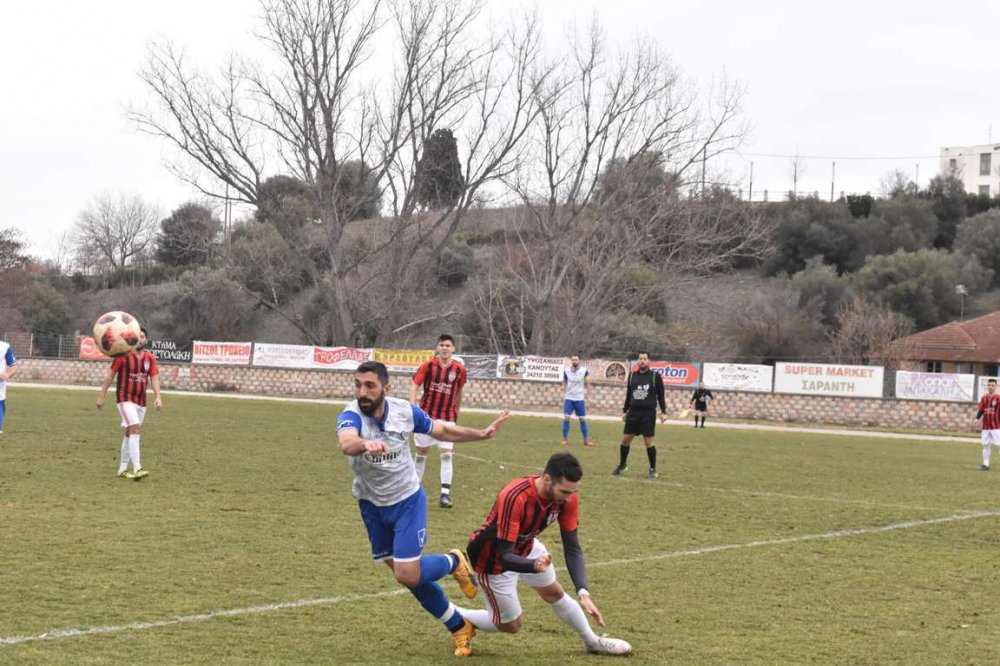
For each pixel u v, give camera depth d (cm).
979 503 2567
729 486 2745
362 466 1070
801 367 6794
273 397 7138
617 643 1089
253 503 2077
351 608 1255
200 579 1366
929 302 11844
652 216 8262
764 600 1378
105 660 991
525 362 7150
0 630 1081
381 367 1056
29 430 3441
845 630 1220
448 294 11325
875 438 5484
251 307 10962
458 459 3256
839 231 13550
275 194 8588
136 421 2353
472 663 1048
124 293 12356
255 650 1055
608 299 8306
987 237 13388
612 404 6944
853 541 1905
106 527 1716
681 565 1611
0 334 9706
